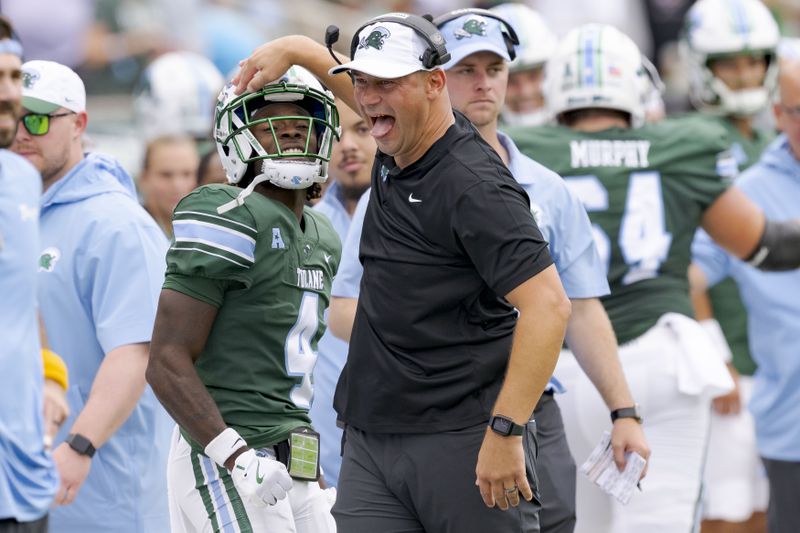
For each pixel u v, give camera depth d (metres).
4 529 14.47
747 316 27.50
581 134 21.22
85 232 18.84
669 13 43.78
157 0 40.38
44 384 16.03
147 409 18.98
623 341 21.02
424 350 15.12
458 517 15.15
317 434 15.87
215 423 14.93
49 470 15.04
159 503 19.19
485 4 44.03
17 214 14.81
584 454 21.05
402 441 15.28
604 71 20.98
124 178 19.92
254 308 15.37
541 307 14.48
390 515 15.52
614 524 21.12
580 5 43.34
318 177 15.85
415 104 14.84
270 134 15.59
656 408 20.91
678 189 21.17
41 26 38.75
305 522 15.82
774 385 24.38
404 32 14.79
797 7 47.72
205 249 15.00
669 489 20.88
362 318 15.50
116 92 39.66
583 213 19.16
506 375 14.67
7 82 14.97
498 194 14.63
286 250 15.55
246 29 42.12
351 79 16.25
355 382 15.49
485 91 18.70
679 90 43.50
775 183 24.94
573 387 20.94
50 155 19.09
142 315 18.55
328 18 44.44
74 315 18.84
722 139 21.45
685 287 21.50
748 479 27.45
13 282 14.71
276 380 15.61
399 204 15.18
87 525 18.66
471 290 15.00
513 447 14.59
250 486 14.70
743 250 21.62
